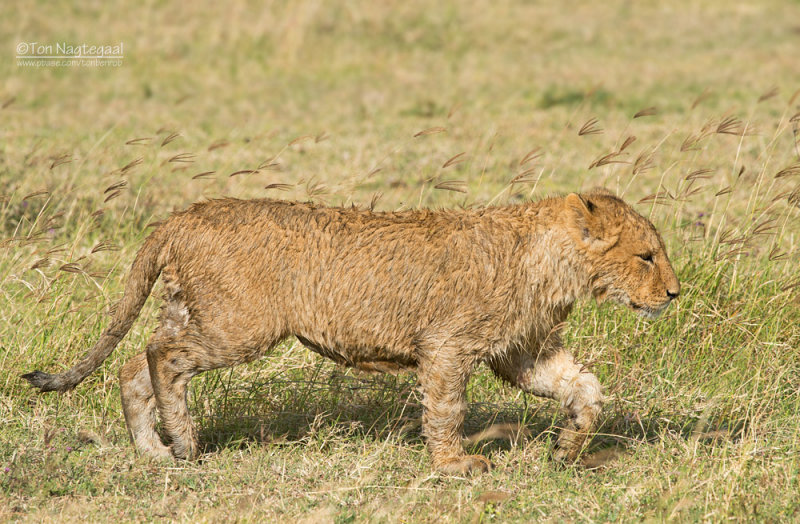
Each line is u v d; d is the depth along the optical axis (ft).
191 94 147.84
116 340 47.60
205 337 45.06
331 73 165.17
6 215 76.74
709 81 155.12
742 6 224.53
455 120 129.80
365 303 45.16
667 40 192.95
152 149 106.52
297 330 45.88
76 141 109.60
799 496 43.73
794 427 51.80
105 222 79.46
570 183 96.68
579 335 59.00
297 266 45.03
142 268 46.44
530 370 48.73
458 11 203.62
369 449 49.06
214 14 187.42
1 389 53.83
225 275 44.65
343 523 41.39
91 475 45.44
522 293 45.73
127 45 168.25
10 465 45.03
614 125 125.18
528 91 149.79
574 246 45.91
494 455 48.78
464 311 44.93
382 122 129.80
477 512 42.09
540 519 42.34
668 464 48.19
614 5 220.84
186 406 46.55
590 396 47.73
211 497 43.91
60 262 65.26
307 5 185.98
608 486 45.29
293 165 103.45
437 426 45.88
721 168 99.96
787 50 182.09
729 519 40.93
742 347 58.49
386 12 194.18
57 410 52.01
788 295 62.18
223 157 105.60
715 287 62.54
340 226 45.42
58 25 172.04
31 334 57.00
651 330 59.26
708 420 53.26
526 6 215.51
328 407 54.08
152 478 45.39
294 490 44.96
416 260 44.96
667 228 72.13
